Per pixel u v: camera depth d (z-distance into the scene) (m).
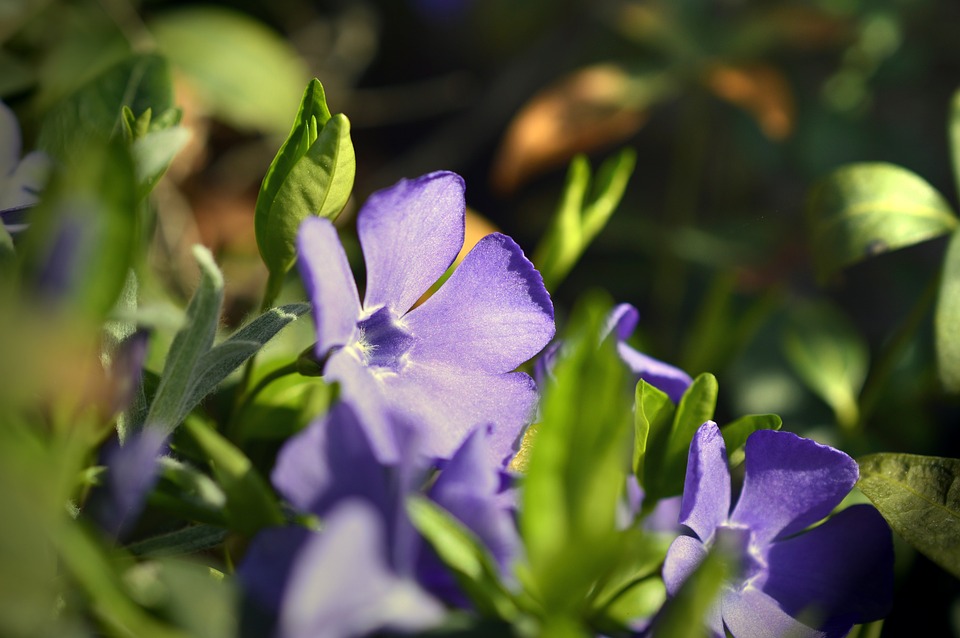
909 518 0.20
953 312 0.24
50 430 0.19
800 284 0.43
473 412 0.19
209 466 0.20
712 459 0.19
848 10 0.45
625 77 0.40
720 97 0.43
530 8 0.51
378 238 0.19
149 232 0.23
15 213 0.20
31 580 0.17
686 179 0.43
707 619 0.19
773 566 0.20
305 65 0.44
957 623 0.27
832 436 0.28
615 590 0.19
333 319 0.18
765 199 0.47
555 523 0.17
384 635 0.17
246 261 0.33
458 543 0.17
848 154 0.44
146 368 0.21
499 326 0.20
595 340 0.17
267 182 0.20
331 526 0.16
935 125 0.46
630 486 0.20
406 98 0.49
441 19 0.53
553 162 0.40
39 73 0.28
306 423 0.19
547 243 0.24
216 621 0.18
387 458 0.17
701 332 0.29
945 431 0.35
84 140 0.22
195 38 0.36
